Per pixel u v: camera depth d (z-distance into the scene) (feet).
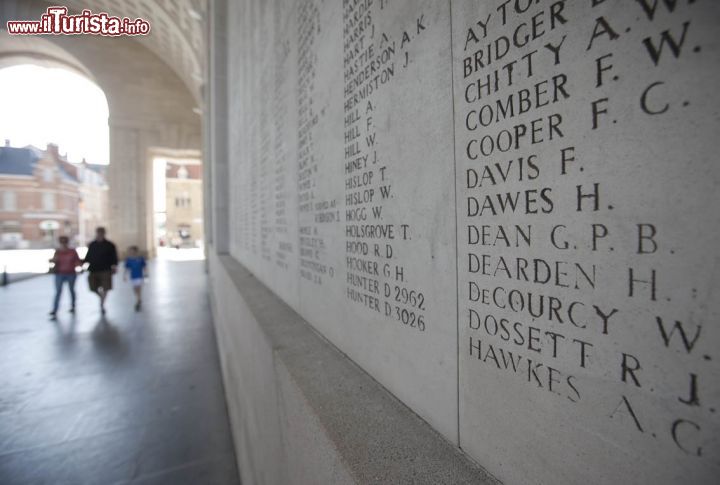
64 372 17.30
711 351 1.62
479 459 2.94
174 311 29.86
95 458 11.12
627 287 1.90
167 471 10.65
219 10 25.21
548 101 2.28
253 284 12.23
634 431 1.89
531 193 2.42
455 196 3.15
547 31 2.28
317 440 3.68
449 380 3.29
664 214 1.75
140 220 63.67
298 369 4.96
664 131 1.74
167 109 64.08
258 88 12.93
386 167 4.26
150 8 47.26
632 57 1.85
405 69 3.83
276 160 10.18
